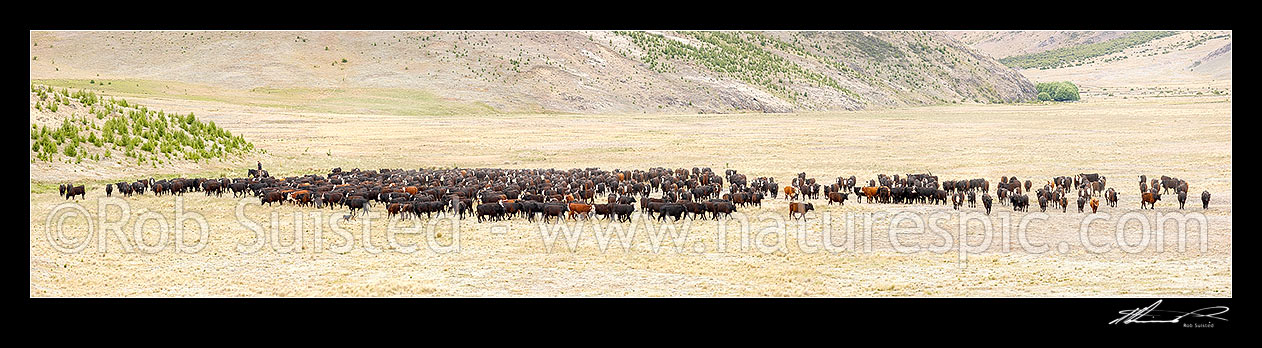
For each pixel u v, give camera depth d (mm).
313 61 181500
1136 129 108750
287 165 76875
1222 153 76562
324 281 29953
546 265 32125
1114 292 26781
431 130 112750
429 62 181000
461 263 32625
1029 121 133375
